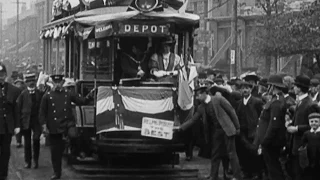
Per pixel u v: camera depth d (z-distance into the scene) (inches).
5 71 439.2
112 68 490.3
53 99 465.4
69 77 536.7
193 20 472.1
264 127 410.9
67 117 466.6
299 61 1242.6
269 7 964.6
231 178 473.1
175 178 470.6
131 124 447.5
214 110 437.7
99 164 507.2
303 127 364.2
